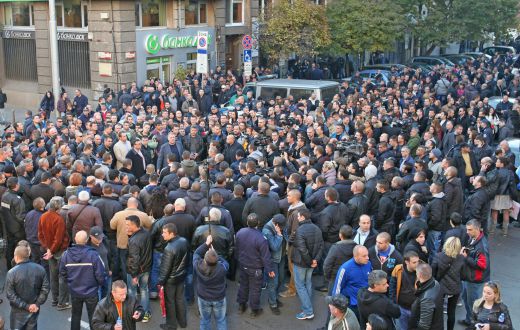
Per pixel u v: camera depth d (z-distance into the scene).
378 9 30.58
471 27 38.00
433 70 29.20
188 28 26.88
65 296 9.23
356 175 10.96
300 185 10.98
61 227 9.00
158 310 9.27
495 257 11.55
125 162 11.35
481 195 10.55
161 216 9.66
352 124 16.64
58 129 16.09
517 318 9.14
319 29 29.16
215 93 23.78
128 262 8.54
